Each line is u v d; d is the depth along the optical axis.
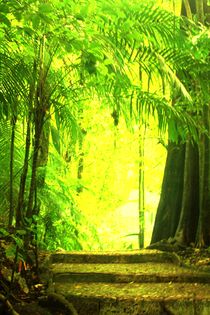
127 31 4.93
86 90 5.46
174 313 4.66
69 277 5.50
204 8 7.92
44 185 6.98
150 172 12.58
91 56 4.16
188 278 5.55
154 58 5.42
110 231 13.17
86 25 4.62
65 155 10.67
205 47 5.93
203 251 6.94
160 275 5.58
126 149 12.44
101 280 5.52
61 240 7.42
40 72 4.66
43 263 5.73
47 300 4.54
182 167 8.30
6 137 6.39
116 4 4.84
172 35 5.47
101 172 13.10
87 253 6.51
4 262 4.93
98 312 4.66
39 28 4.39
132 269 5.89
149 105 5.58
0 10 3.67
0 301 3.99
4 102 4.23
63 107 5.47
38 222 5.39
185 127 5.85
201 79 6.00
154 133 10.81
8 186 6.29
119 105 5.56
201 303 4.74
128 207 15.68
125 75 4.63
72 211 7.92
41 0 4.24
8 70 4.34
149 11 5.43
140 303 4.68
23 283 4.84
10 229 4.87
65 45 4.08
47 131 6.20
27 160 4.72
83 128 10.28
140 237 11.71
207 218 7.30
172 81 5.24
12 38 4.55
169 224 8.21
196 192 7.83
